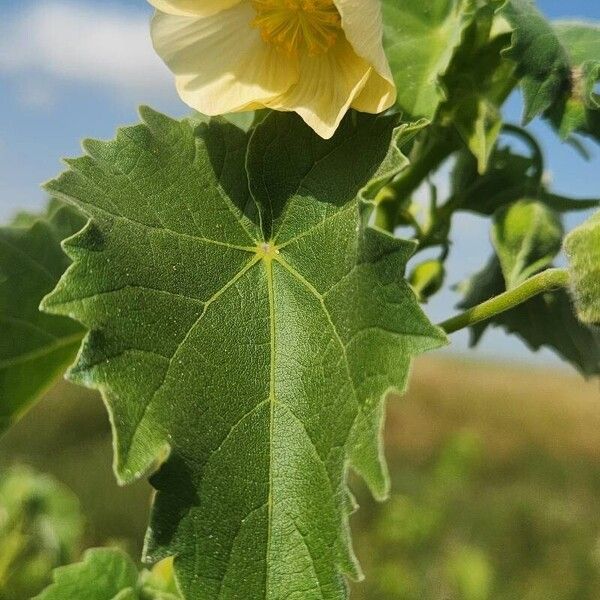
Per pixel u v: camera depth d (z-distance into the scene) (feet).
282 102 0.45
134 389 0.39
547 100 0.51
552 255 0.59
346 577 0.39
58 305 0.39
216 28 0.46
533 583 3.30
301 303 0.43
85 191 0.41
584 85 0.51
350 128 0.44
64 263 0.58
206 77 0.46
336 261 0.42
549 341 0.66
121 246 0.41
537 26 0.52
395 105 0.54
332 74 0.45
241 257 0.44
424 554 2.53
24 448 3.90
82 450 3.93
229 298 0.43
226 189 0.44
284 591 0.39
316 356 0.42
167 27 0.46
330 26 0.46
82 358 0.38
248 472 0.41
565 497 4.58
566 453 6.38
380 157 0.43
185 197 0.43
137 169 0.43
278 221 0.44
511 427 7.02
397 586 2.34
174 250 0.42
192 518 0.39
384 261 0.40
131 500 3.35
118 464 0.38
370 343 0.40
